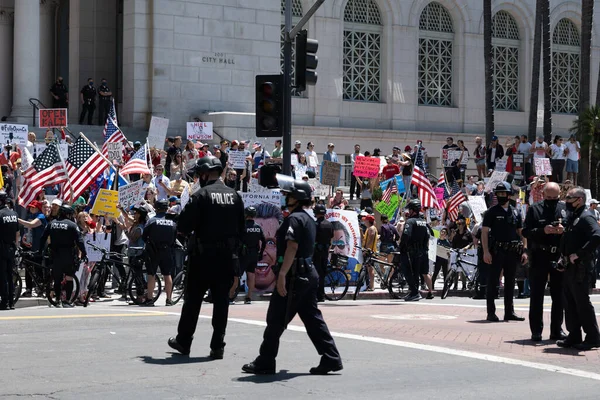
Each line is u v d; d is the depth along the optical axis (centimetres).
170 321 1891
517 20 5394
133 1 4012
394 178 3166
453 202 3219
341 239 2772
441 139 5050
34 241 2489
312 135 4641
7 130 3056
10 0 4378
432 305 2433
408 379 1265
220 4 4159
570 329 1577
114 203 2455
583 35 4528
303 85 2369
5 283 2167
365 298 2764
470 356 1466
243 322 1873
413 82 5019
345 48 4853
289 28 2459
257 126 2342
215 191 1398
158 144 3341
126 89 4047
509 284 2011
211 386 1202
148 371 1302
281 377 1270
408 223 2586
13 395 1136
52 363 1362
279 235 1273
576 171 4409
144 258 2345
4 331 1711
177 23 4062
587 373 1336
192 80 4091
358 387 1205
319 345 1293
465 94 5194
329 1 4741
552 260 1648
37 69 3916
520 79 5412
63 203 2352
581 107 4534
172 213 2367
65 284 2262
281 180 1274
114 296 2552
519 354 1506
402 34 4988
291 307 1273
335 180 3247
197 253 1398
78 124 4156
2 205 2191
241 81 4212
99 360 1390
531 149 4275
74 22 4397
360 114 4859
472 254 2953
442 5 5156
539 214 1658
